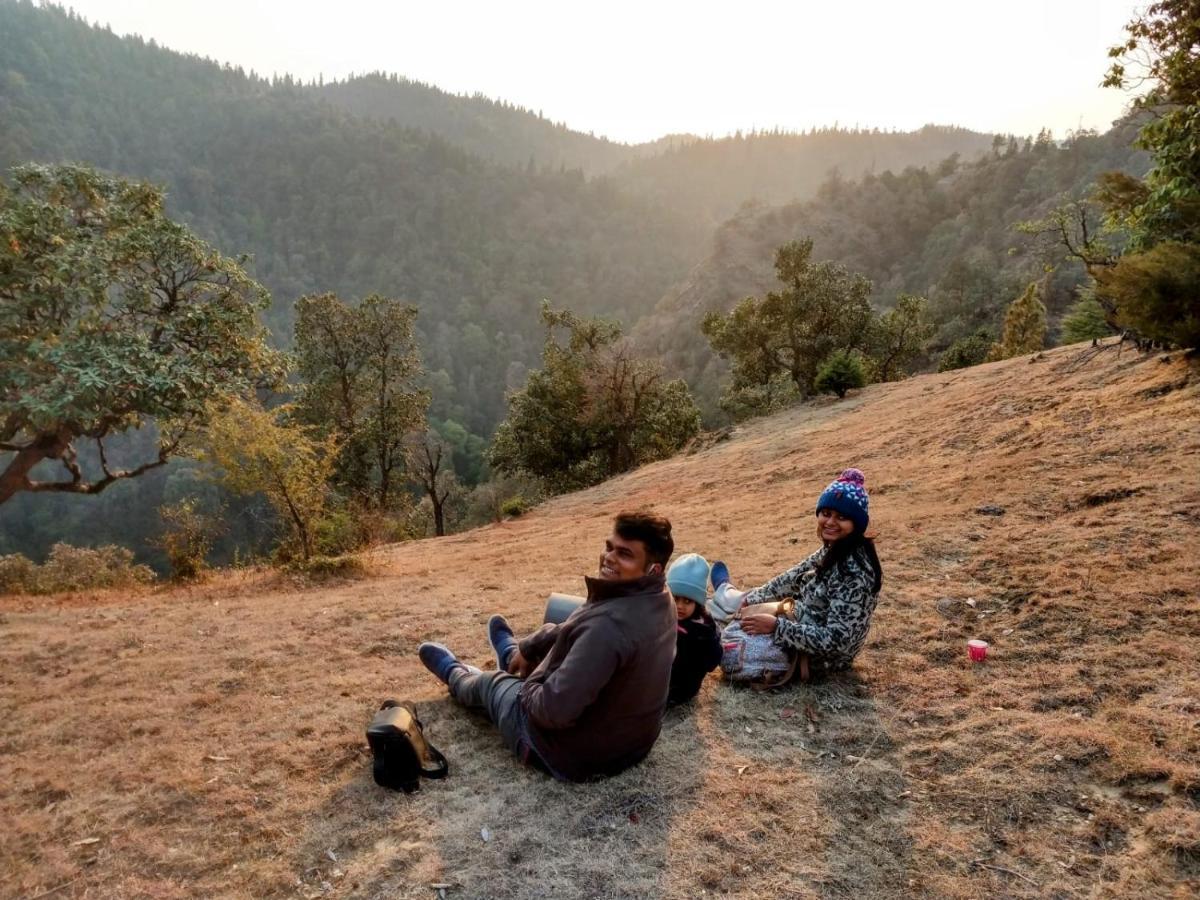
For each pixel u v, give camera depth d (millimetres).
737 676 3918
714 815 2795
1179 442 7414
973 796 2904
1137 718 3277
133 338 9539
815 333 34844
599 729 2898
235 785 3070
